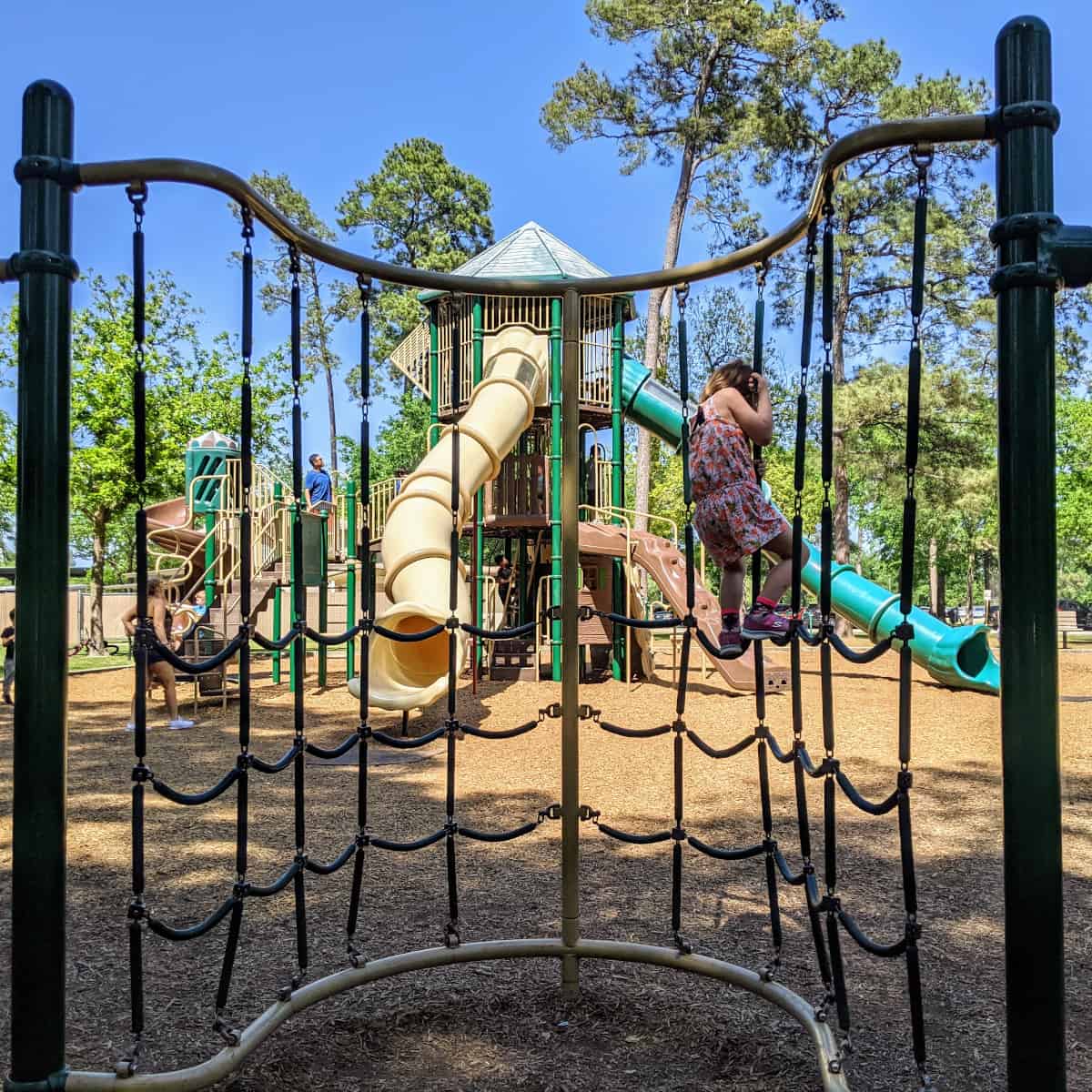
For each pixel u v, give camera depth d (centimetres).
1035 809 217
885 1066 300
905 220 2830
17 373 253
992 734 1054
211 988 366
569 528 350
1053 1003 215
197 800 269
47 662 250
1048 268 216
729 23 2639
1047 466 217
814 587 1596
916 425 241
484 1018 335
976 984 369
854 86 2903
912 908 242
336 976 321
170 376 2503
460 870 539
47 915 251
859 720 1165
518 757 932
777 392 3822
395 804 718
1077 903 472
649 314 2727
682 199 2817
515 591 1789
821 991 360
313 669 1955
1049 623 216
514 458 1633
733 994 357
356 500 1563
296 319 312
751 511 343
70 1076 256
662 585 1462
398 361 1886
